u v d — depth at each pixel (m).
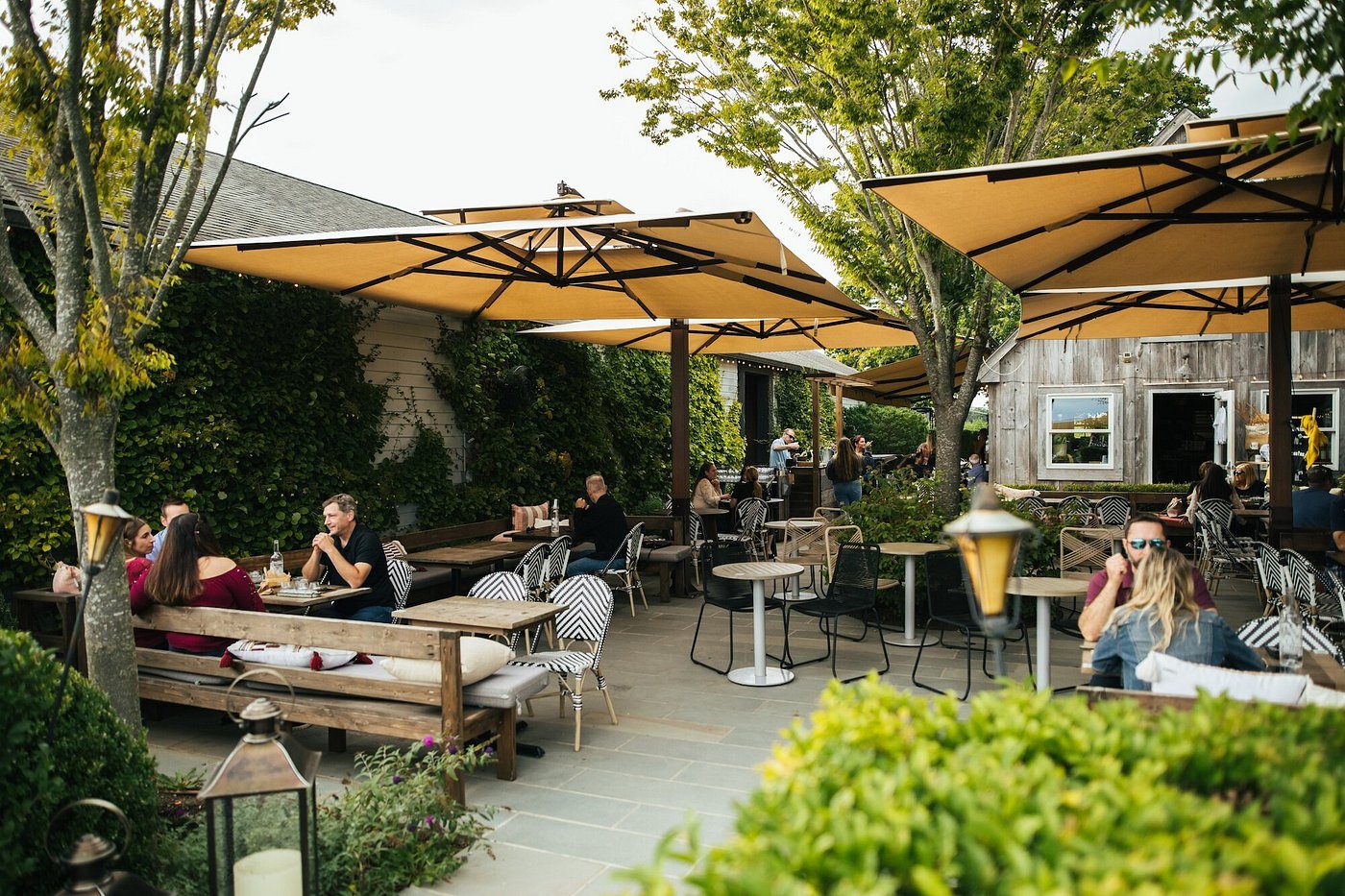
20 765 2.78
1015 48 7.82
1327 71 3.00
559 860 4.03
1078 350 15.48
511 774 4.99
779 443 19.22
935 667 7.25
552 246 7.53
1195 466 16.06
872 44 8.13
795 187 9.23
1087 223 5.17
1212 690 3.24
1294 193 4.76
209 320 7.81
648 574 12.65
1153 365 15.12
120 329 4.23
